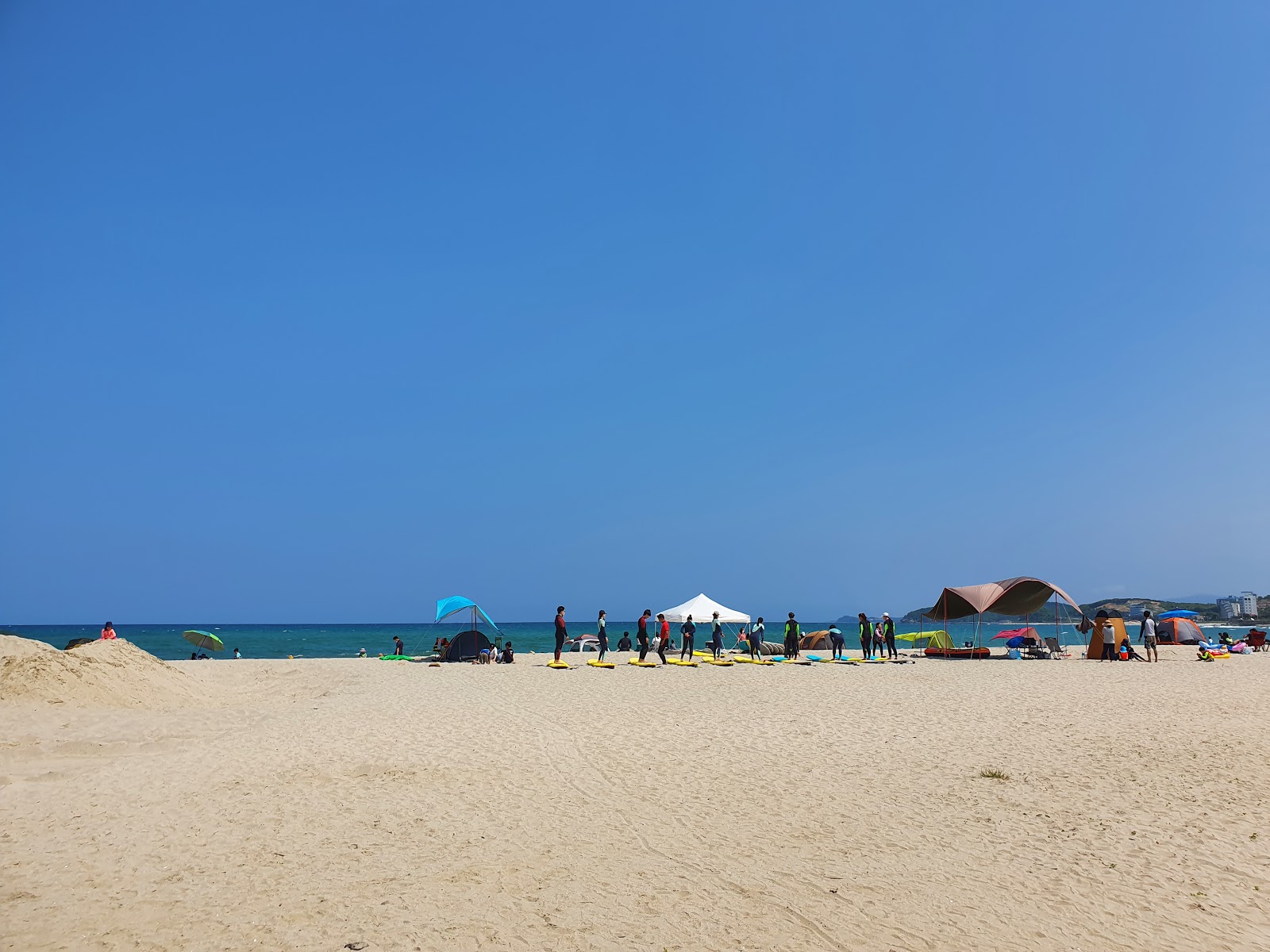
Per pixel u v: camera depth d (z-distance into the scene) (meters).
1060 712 15.84
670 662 28.56
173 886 6.29
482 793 9.33
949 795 9.33
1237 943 5.47
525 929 5.55
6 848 7.23
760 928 5.64
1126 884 6.54
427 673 24.98
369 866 6.80
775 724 14.38
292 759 11.09
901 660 31.11
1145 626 30.00
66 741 12.05
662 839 7.64
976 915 5.91
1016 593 35.66
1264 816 8.40
